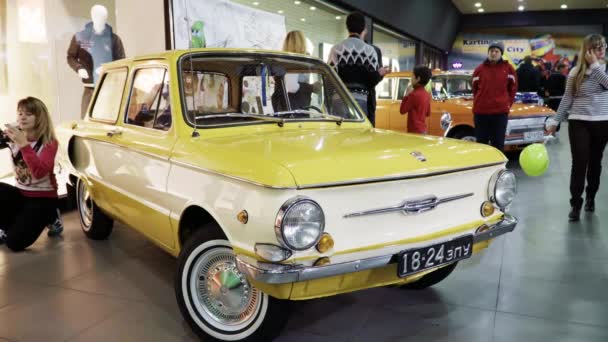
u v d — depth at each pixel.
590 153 4.89
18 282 3.41
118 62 3.62
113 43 5.92
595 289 3.17
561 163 8.20
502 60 5.95
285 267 1.97
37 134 3.98
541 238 4.21
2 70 5.96
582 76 4.53
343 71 4.76
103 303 3.06
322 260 2.04
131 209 3.18
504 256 3.79
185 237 2.69
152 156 2.83
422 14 16.92
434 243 2.31
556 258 3.73
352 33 4.84
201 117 2.81
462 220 2.52
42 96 6.07
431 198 2.38
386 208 2.22
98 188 3.67
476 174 2.58
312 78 3.43
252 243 2.06
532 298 3.05
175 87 2.82
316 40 9.91
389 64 15.48
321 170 2.07
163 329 2.72
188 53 2.95
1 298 3.15
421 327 2.70
